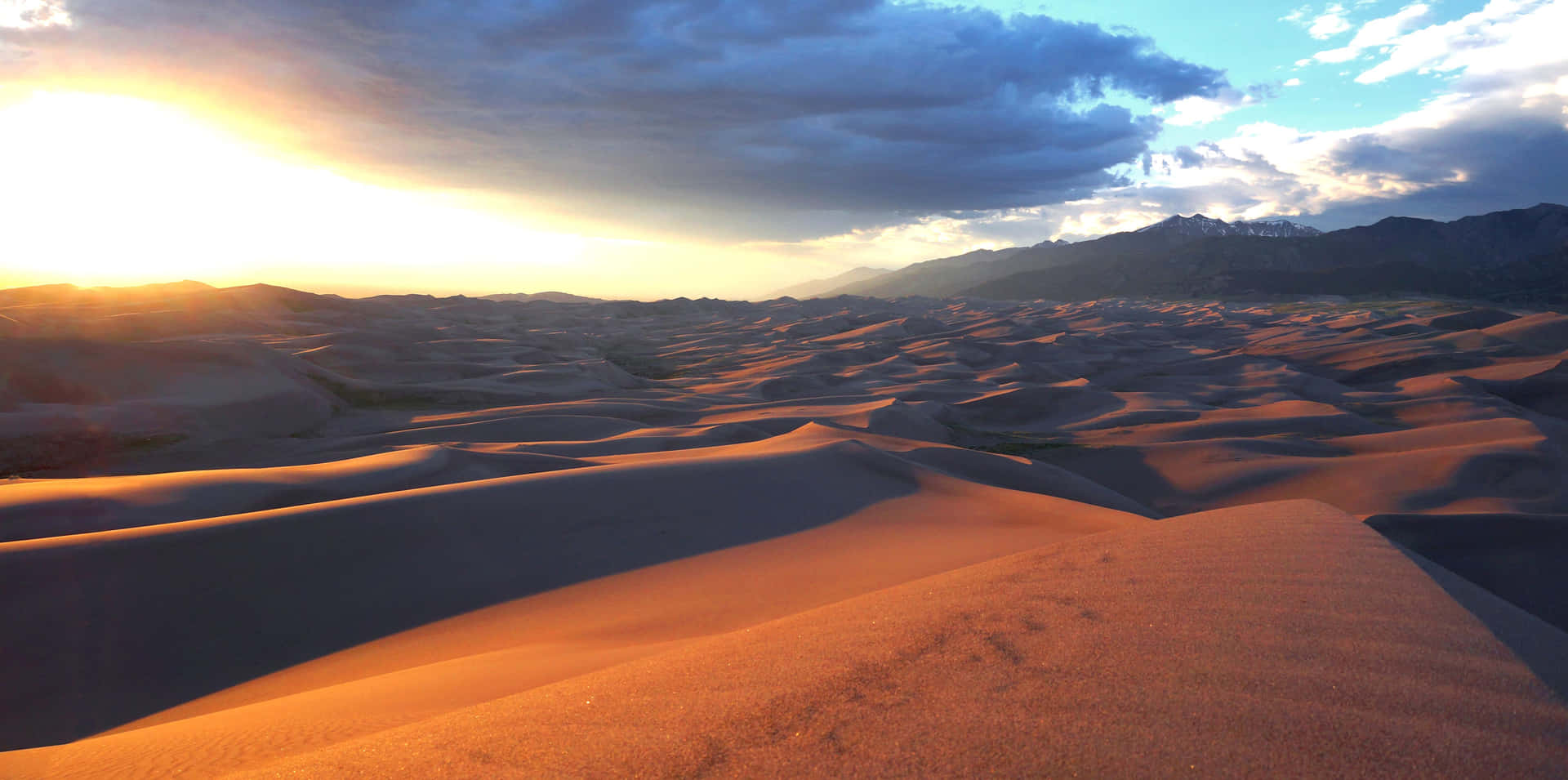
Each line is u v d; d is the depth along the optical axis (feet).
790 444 97.76
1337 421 168.55
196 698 32.76
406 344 265.13
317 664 35.40
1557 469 105.50
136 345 149.79
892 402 175.01
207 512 64.44
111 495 63.67
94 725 30.48
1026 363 339.16
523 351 317.83
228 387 148.56
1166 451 136.36
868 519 63.62
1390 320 454.40
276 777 10.58
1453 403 181.57
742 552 52.60
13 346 136.26
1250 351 369.09
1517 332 321.52
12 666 33.94
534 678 20.84
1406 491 102.94
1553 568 65.92
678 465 74.59
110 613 38.47
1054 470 104.83
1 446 107.96
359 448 134.31
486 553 50.16
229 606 40.50
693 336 537.65
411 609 42.14
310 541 47.44
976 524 61.26
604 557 51.39
